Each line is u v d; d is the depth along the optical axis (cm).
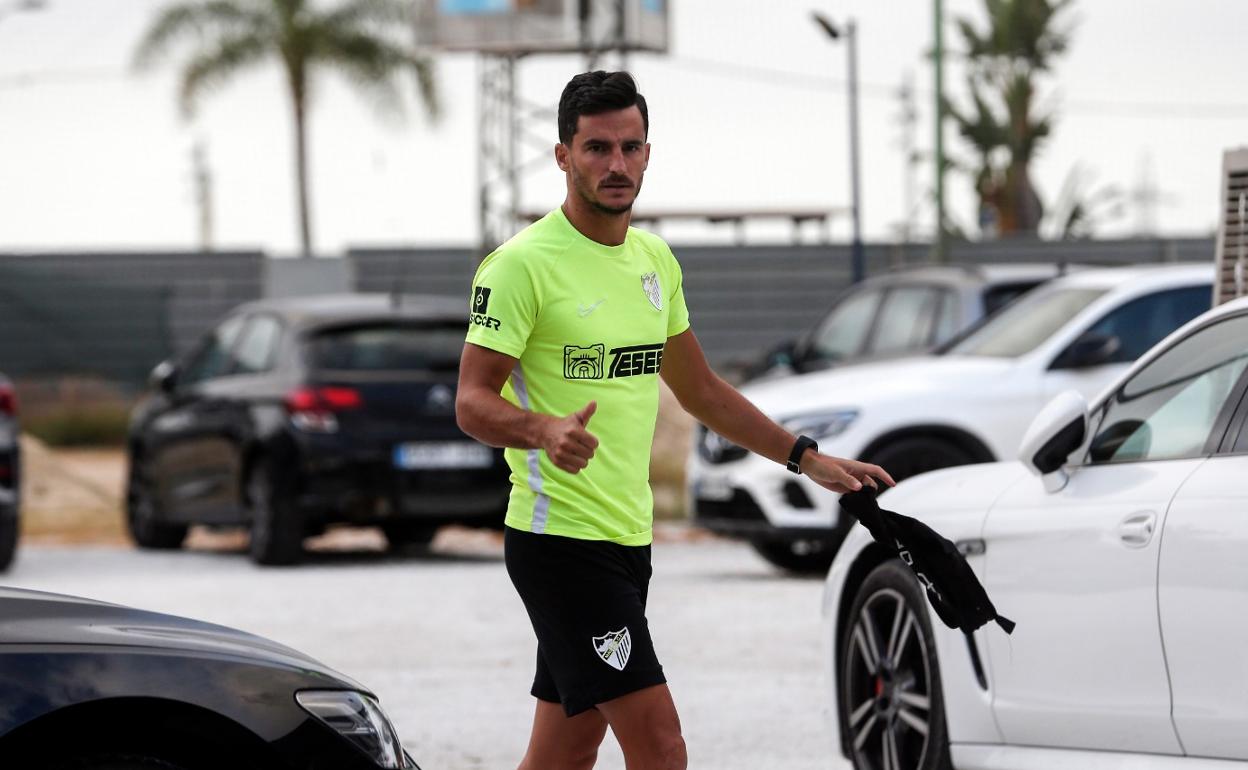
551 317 1268
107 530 5000
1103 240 9712
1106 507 1544
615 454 1284
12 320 9988
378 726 1217
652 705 1272
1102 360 3266
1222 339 1556
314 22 12156
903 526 1359
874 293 4175
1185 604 1444
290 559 3822
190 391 4166
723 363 9950
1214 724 1424
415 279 9881
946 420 3278
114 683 1128
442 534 4747
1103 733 1531
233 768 1164
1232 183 2319
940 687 1702
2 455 3834
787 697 2352
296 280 9956
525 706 2311
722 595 3319
